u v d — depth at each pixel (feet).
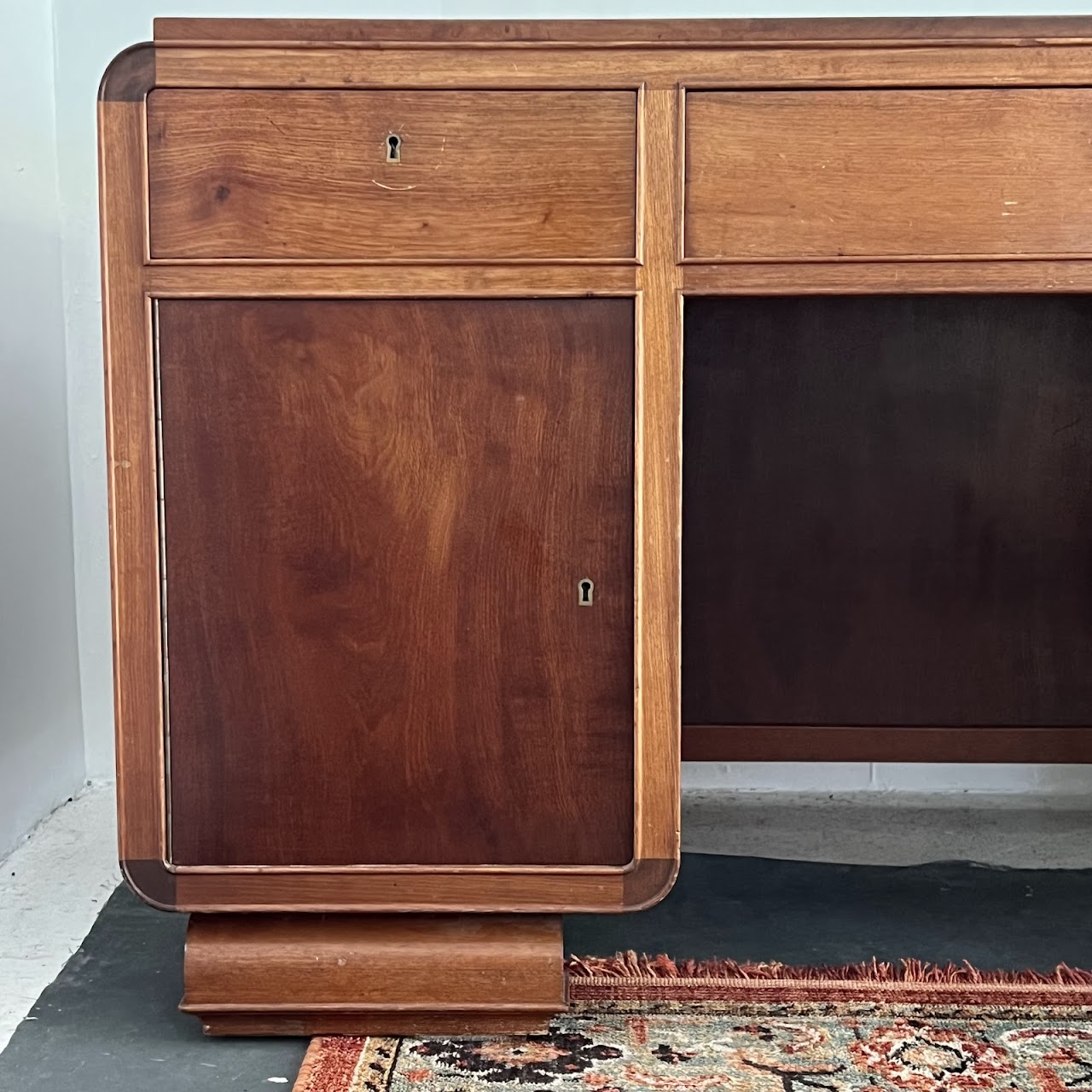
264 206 4.29
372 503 4.41
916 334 6.53
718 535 6.71
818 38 4.21
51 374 7.15
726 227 4.28
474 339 4.35
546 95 4.25
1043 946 5.40
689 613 6.77
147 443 4.36
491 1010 4.50
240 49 4.23
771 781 7.63
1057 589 6.68
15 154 6.69
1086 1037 4.57
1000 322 6.49
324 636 4.44
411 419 4.38
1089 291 4.26
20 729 6.64
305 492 4.40
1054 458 6.59
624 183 4.27
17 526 6.63
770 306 6.53
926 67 4.22
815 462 6.65
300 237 4.30
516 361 4.36
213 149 4.26
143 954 5.32
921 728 6.79
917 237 4.27
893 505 6.66
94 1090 4.24
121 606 4.41
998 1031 4.62
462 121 4.25
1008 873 6.28
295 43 4.22
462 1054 4.42
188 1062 4.43
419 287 4.32
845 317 6.53
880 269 4.28
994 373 6.55
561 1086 4.20
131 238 4.30
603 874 4.49
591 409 4.37
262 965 4.50
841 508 6.68
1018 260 4.26
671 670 4.42
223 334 4.34
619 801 4.48
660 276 4.30
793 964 5.22
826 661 6.78
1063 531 6.64
